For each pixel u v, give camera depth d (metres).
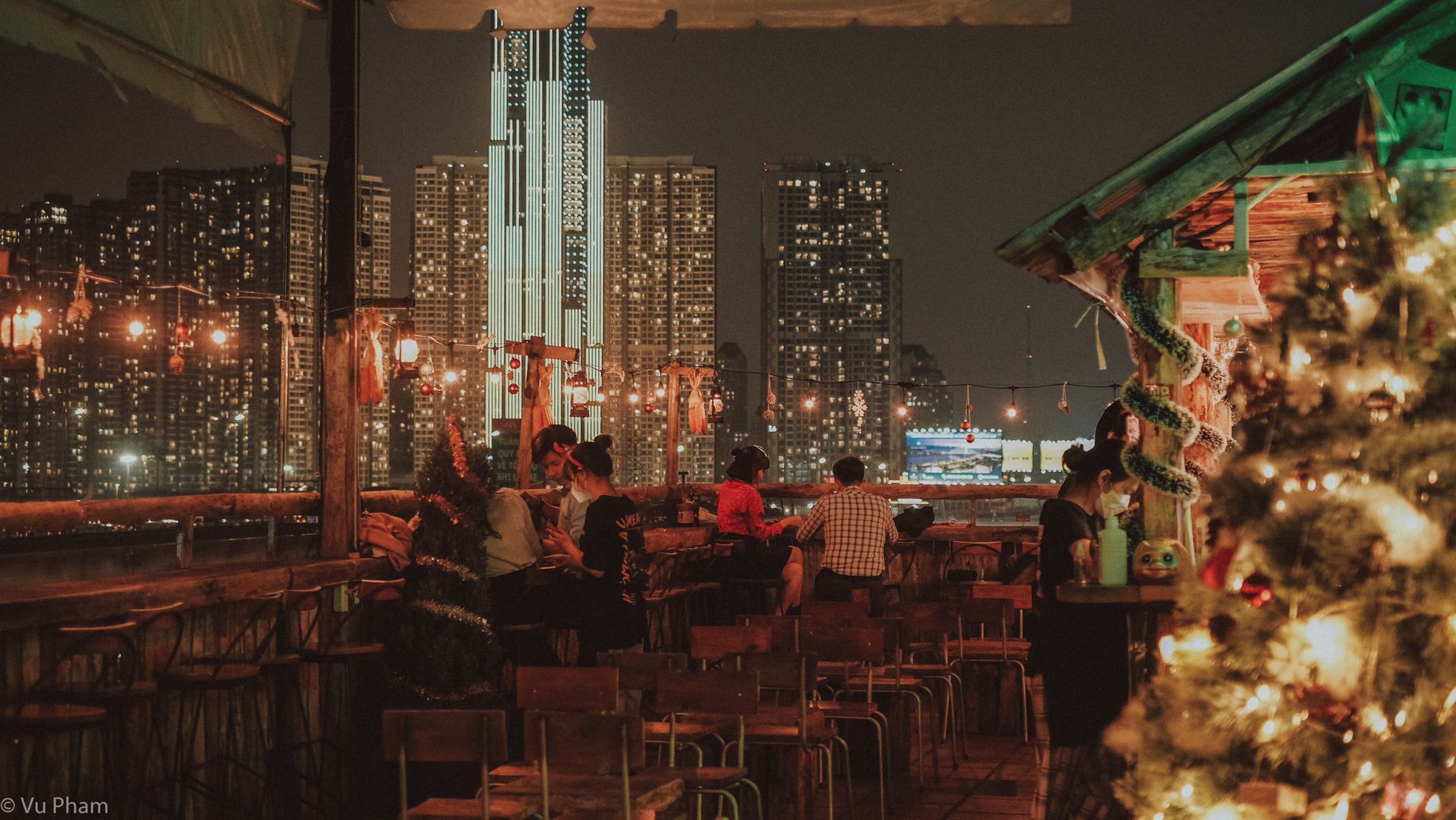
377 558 6.82
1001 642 9.20
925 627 7.85
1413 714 3.75
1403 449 3.78
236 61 6.66
